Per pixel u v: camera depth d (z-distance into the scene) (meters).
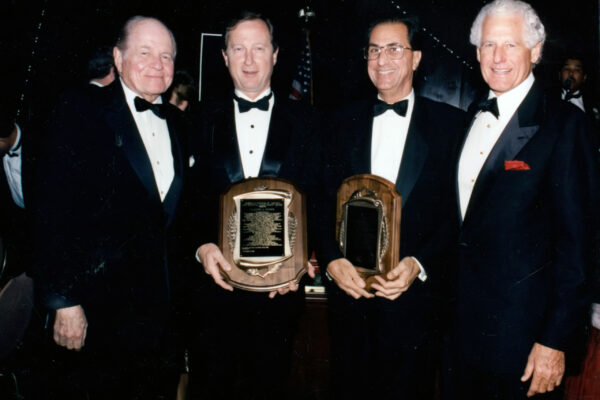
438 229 2.04
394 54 2.05
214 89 4.70
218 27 4.71
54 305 1.87
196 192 2.14
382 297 2.06
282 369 2.15
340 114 2.23
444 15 4.99
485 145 1.88
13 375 2.39
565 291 1.65
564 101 1.77
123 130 1.98
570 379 2.10
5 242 2.48
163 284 2.06
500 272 1.76
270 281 2.01
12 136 2.64
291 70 4.82
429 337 2.08
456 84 5.08
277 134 2.11
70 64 3.77
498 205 1.76
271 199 2.01
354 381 2.11
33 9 3.61
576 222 1.63
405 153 2.07
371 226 2.00
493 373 1.81
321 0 4.95
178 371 2.23
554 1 4.45
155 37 2.01
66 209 1.89
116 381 2.03
